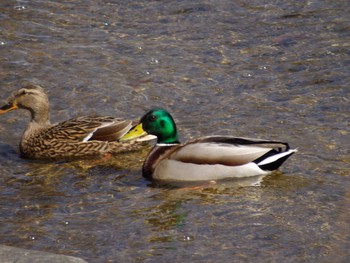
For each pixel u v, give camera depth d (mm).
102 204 12852
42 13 20922
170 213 12477
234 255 11141
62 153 14914
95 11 21109
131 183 13719
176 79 17797
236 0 21562
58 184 13680
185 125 15789
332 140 14906
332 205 12547
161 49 19156
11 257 10297
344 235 11625
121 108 16609
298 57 18625
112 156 15016
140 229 11953
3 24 20266
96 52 19016
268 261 10977
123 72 18094
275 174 13641
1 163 14617
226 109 16438
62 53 18922
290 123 15719
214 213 12430
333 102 16578
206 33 19891
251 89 17297
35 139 15000
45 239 11688
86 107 16656
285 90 17203
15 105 15266
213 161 13469
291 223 12031
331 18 20359
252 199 12859
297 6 21094
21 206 12773
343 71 17922
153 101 16875
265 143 13445
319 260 10977
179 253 11219
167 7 21250
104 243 11539
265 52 18922
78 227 12047
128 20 20609
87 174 14141
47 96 16547
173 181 13680
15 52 18922
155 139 15688
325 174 13609
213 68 18266
